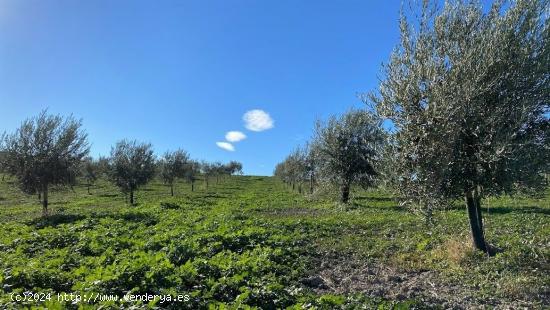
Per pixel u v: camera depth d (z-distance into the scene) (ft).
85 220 58.13
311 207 95.45
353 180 96.02
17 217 77.25
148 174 115.44
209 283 26.55
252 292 25.26
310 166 137.39
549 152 31.14
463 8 34.65
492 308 25.71
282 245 42.68
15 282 25.90
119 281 25.23
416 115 33.06
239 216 67.46
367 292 28.71
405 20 35.47
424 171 32.45
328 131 98.27
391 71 35.78
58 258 32.76
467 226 54.49
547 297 27.73
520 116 30.45
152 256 32.68
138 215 67.72
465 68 31.53
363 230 55.21
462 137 32.07
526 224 55.62
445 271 33.47
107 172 115.24
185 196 141.18
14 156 74.02
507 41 31.96
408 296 28.04
